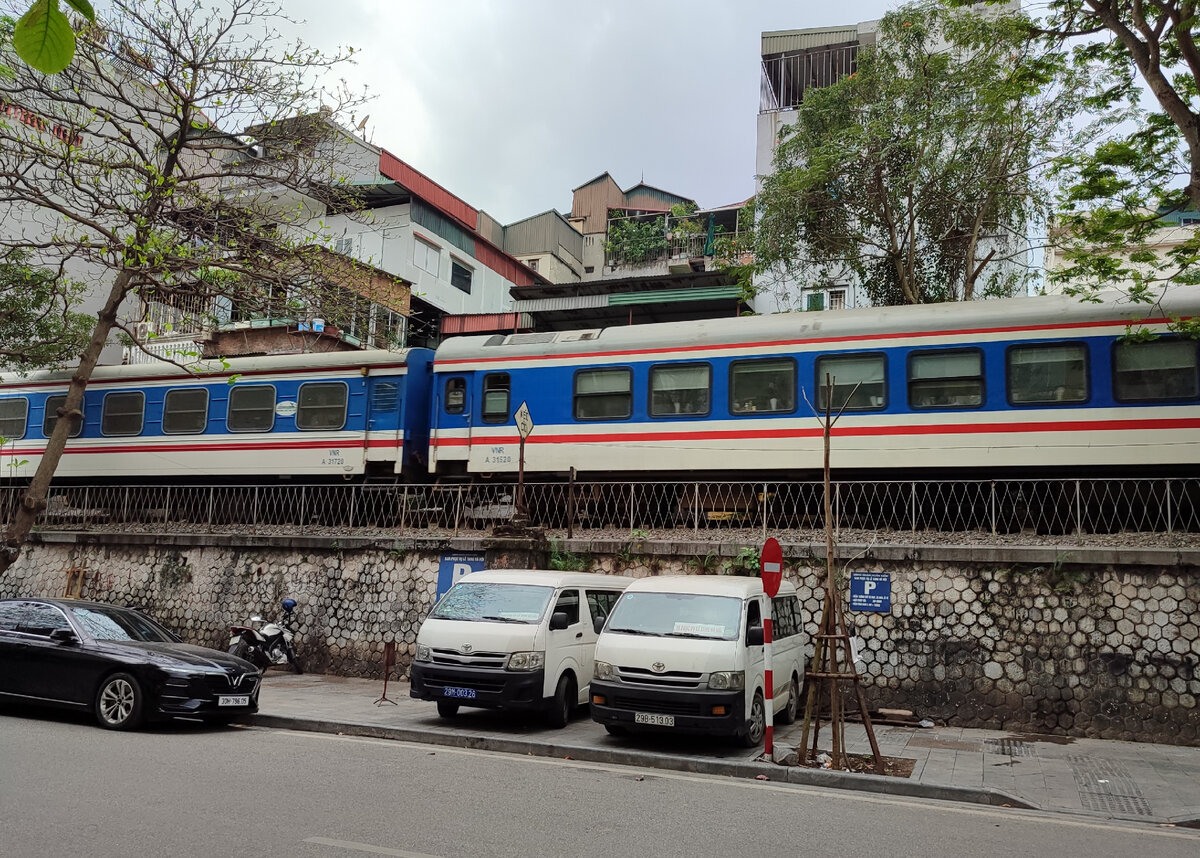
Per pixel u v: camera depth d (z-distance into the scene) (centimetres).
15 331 1773
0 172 1347
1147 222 1066
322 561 1418
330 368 1767
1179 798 740
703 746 918
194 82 1366
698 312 2536
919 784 761
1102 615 1023
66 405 1356
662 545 1243
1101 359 1273
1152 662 995
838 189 1753
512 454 1577
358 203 1711
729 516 1434
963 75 1611
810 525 1445
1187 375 1234
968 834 626
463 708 1117
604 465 1507
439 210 2881
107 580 1586
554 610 1028
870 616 1120
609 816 630
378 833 559
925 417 1337
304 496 1730
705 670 885
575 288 2577
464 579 1090
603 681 917
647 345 1517
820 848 570
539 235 3597
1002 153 1656
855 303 2375
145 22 1324
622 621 960
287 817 587
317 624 1399
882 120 1662
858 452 1364
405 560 1358
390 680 1323
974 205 1717
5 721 937
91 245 1362
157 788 655
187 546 1532
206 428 1861
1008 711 1040
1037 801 725
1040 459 1276
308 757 808
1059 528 1336
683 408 1476
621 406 1514
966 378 1327
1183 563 998
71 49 205
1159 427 1233
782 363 1430
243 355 2309
